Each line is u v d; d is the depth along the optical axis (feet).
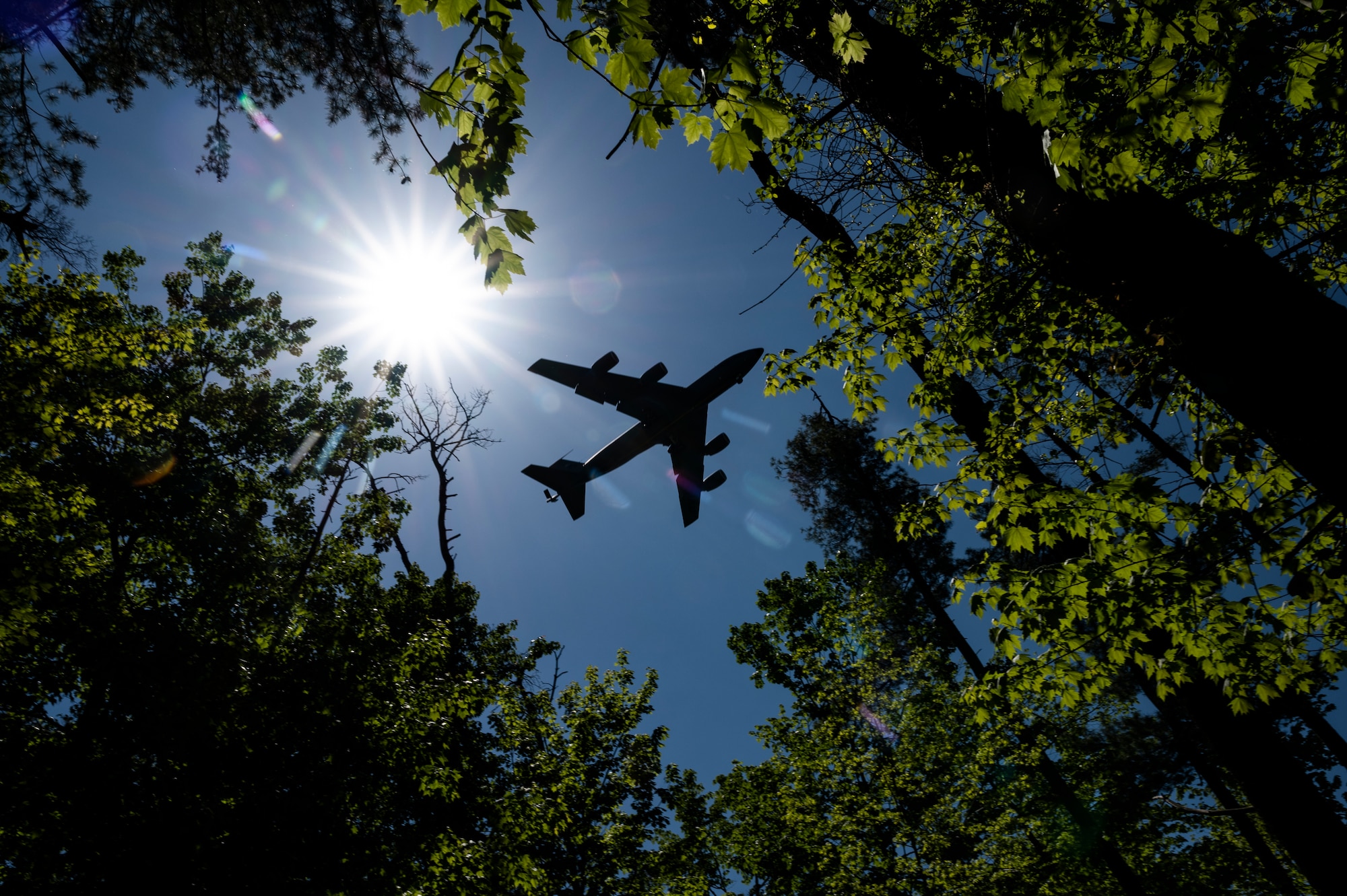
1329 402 11.28
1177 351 13.17
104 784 30.01
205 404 55.93
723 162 9.02
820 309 26.81
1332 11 9.74
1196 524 15.92
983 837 44.86
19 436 35.45
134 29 28.73
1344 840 17.07
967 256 20.33
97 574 39.11
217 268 63.52
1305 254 14.79
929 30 19.79
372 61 28.35
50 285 39.09
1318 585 14.26
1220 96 10.07
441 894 33.37
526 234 10.27
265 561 49.11
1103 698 55.52
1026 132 14.80
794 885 46.32
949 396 25.21
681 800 52.49
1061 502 17.29
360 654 39.37
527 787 45.96
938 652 54.75
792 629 56.90
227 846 29.71
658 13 10.29
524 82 9.52
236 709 33.73
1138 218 13.10
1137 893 45.42
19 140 29.78
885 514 67.72
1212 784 48.19
